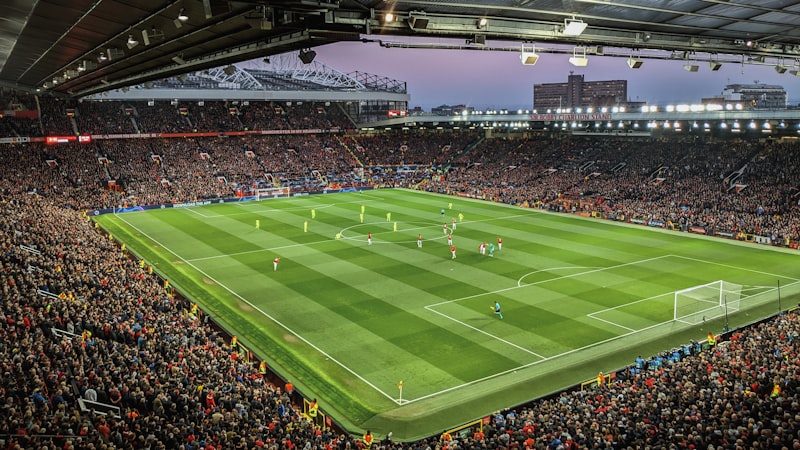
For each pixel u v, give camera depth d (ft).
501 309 135.85
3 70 179.01
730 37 78.64
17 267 114.32
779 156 253.65
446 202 299.58
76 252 143.43
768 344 91.91
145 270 158.51
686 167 274.98
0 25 102.47
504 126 360.48
